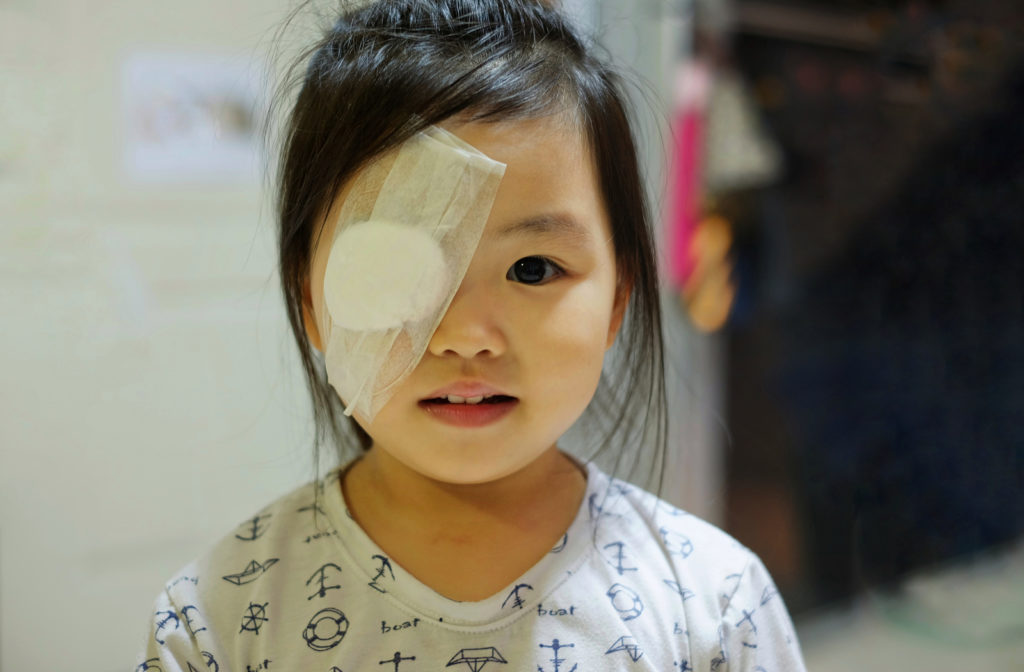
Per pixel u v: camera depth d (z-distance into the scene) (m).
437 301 0.51
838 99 1.69
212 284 1.40
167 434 1.39
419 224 0.51
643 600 0.60
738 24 1.56
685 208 1.48
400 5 0.60
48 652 1.35
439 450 0.54
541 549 0.60
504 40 0.57
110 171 1.32
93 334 1.33
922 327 1.81
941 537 1.89
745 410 1.76
